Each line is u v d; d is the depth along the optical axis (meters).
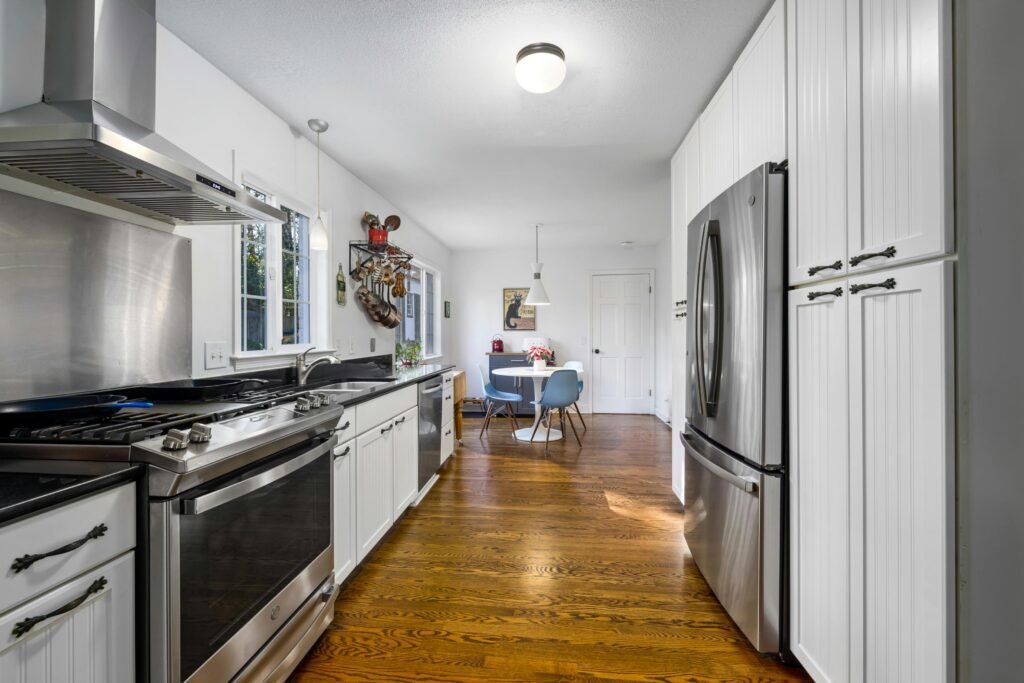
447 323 6.23
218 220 1.65
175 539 1.00
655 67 1.98
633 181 3.47
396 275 3.67
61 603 0.83
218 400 1.69
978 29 0.85
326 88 2.12
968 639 0.87
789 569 1.44
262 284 2.32
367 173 3.26
